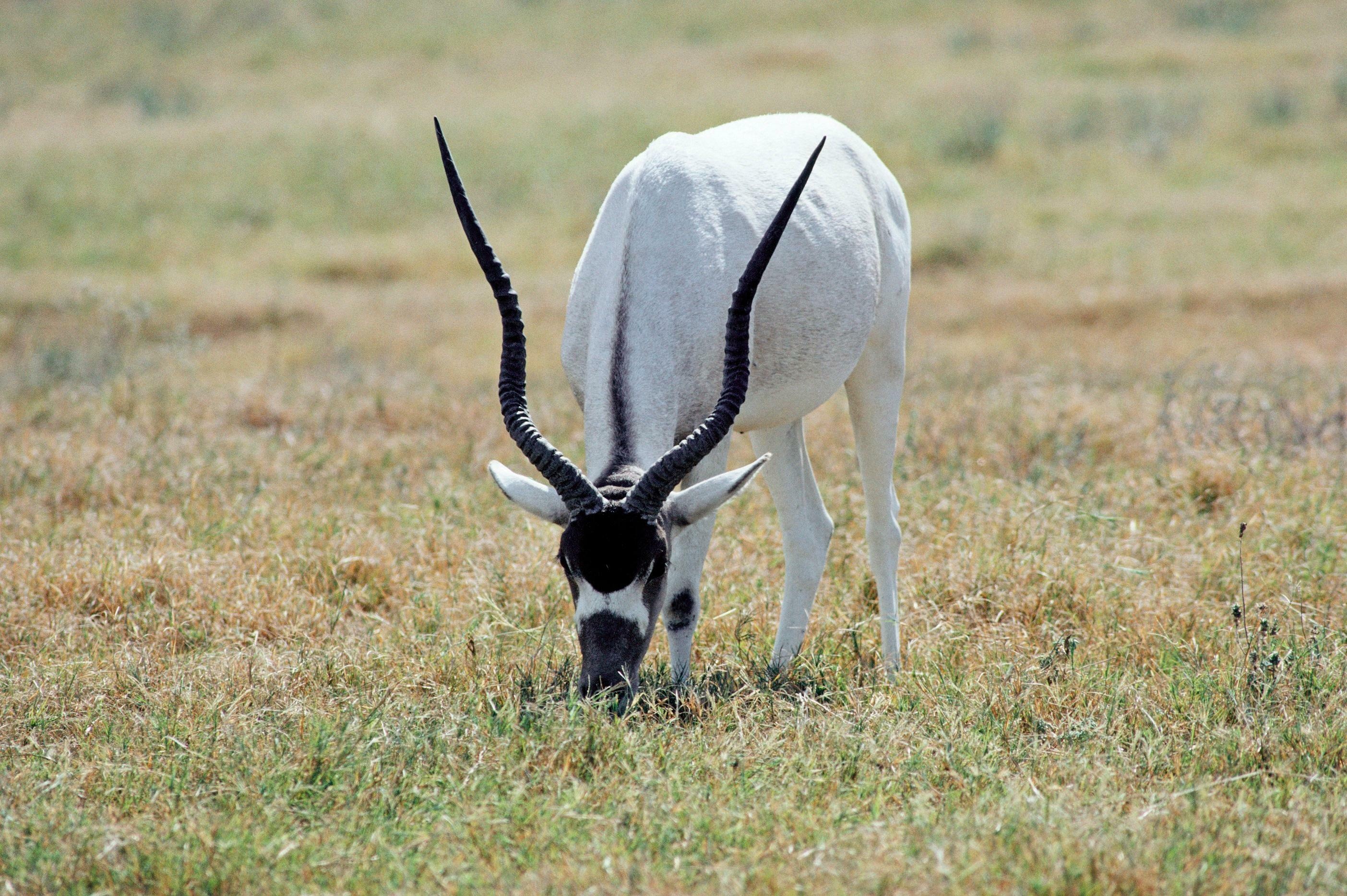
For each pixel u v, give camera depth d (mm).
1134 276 51406
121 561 20781
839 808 13727
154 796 14102
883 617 18875
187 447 27797
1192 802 13594
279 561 21219
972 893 11781
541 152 78375
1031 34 111500
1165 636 18500
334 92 106625
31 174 75250
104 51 125500
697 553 17266
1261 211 60688
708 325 17078
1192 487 24266
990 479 24641
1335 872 12219
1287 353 38094
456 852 12930
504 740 15070
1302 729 15195
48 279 54719
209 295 50875
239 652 18297
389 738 15172
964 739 15359
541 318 47562
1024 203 65125
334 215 68500
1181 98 83250
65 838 13195
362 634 19547
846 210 18875
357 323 47312
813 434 28906
